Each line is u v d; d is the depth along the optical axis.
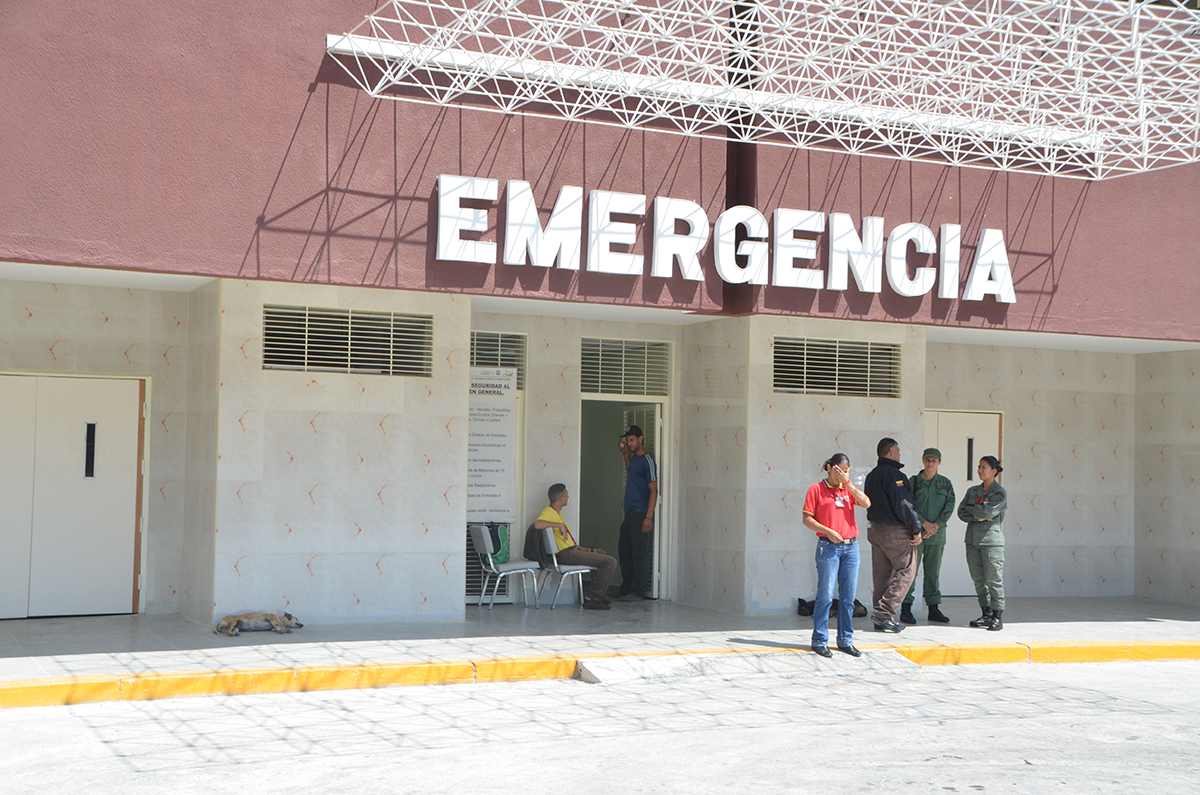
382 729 7.59
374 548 11.43
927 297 11.91
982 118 11.78
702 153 11.18
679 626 11.73
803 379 13.02
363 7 9.91
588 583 13.58
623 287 10.82
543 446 13.39
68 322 11.55
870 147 11.83
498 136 10.35
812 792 6.16
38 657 9.24
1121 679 10.12
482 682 9.34
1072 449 15.92
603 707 8.43
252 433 10.92
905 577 11.65
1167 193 12.96
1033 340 14.70
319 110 9.68
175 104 9.16
